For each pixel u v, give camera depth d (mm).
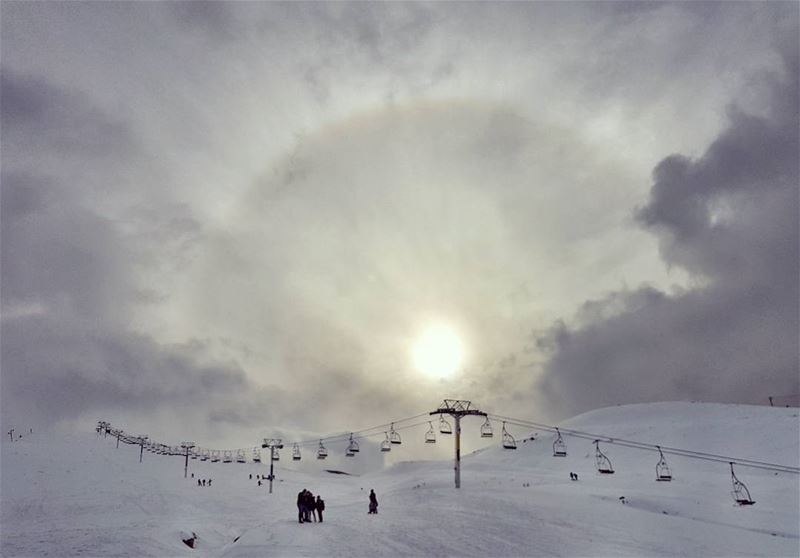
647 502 58469
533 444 171625
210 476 141000
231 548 34031
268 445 116312
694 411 162375
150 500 85062
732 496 69938
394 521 41906
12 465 113375
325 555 28672
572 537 33375
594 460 134375
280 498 103500
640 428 155750
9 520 57094
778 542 34531
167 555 33344
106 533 40625
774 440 122312
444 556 28062
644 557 28000
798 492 71188
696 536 34875
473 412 69188
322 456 81000
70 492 90125
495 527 37219
